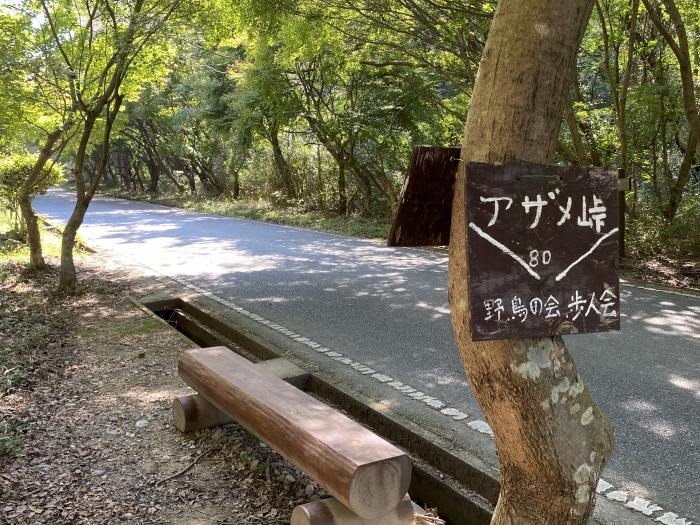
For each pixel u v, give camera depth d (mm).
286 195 23375
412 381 5309
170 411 4590
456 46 12609
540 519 2033
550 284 1892
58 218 21422
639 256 10922
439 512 3768
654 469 3768
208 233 16609
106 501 3424
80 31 8664
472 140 1904
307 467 3037
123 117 11883
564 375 1961
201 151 28234
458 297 1971
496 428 2051
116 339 6398
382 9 11602
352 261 11648
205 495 3518
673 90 11906
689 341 6363
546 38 1790
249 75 17922
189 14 8609
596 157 12922
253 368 4113
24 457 3857
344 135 17703
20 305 7938
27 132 10477
